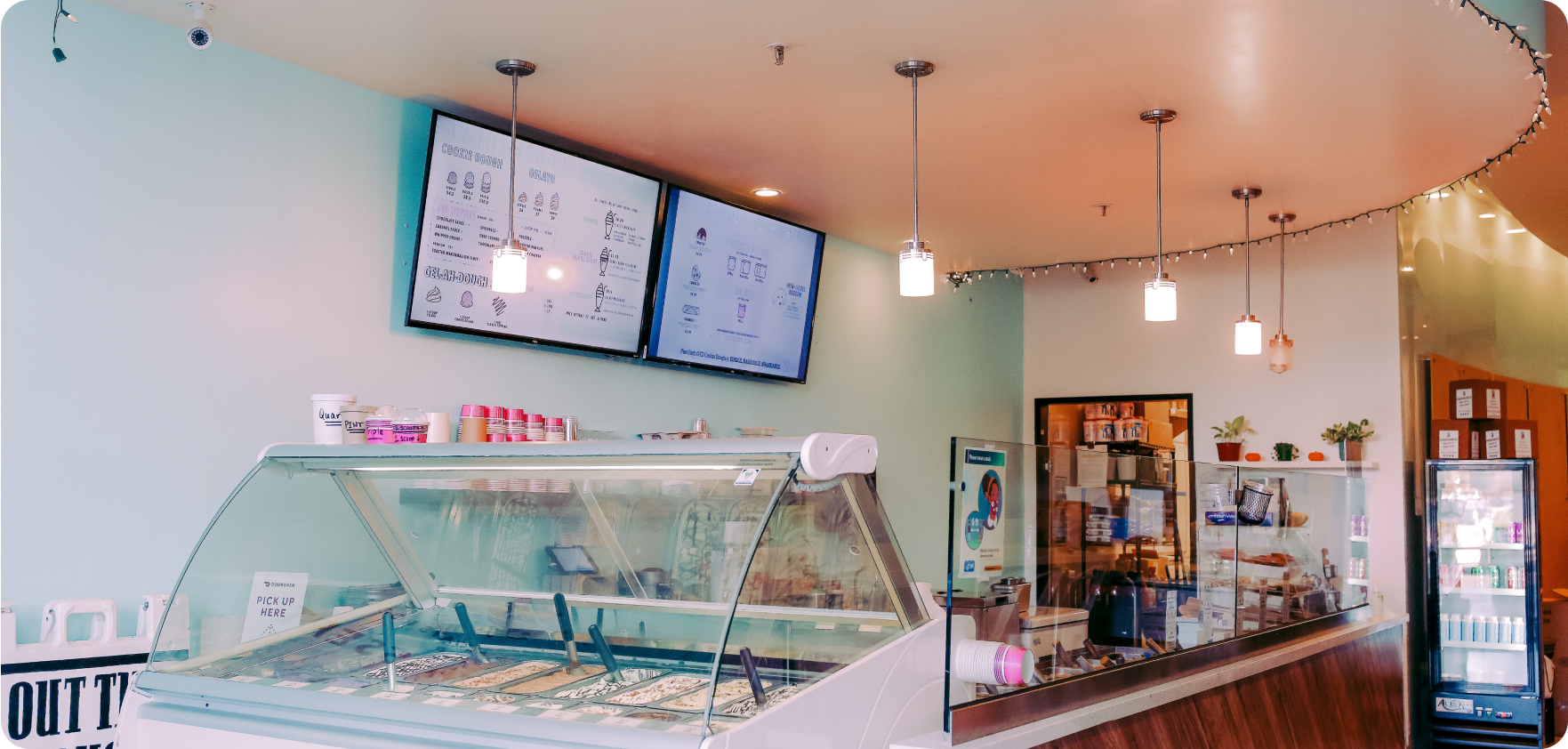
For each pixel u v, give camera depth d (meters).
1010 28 3.05
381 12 2.98
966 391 6.75
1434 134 3.93
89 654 2.66
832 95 3.60
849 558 2.25
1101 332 6.98
